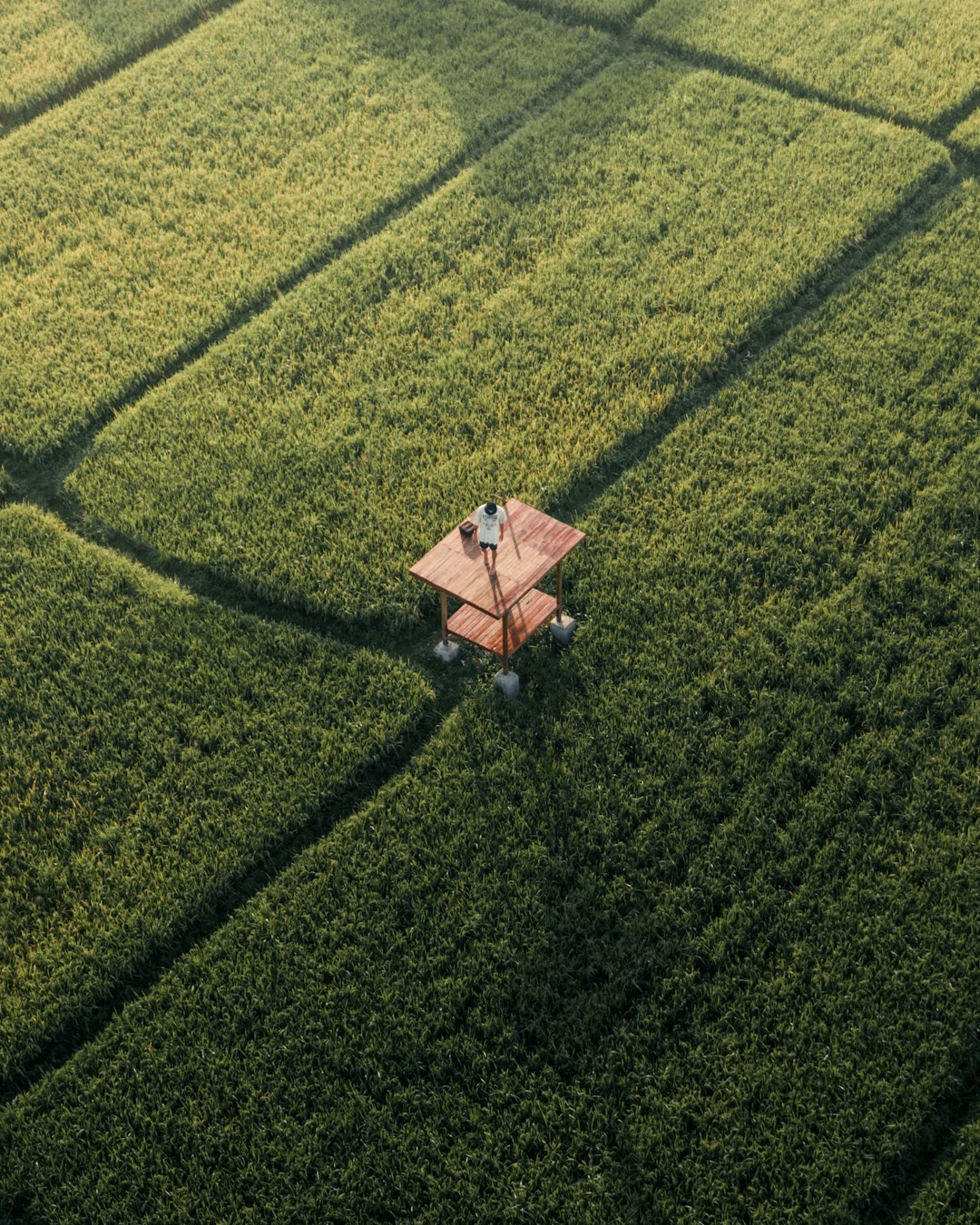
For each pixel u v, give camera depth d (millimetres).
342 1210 9477
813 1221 9266
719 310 17297
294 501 15094
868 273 17688
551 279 17828
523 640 12828
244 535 14750
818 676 12859
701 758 12250
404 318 17375
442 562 12680
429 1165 9695
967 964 10586
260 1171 9727
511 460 15383
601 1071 10164
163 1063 10359
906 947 10742
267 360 16922
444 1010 10562
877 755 12102
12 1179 9758
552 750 12328
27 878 11656
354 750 12445
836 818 11734
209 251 18875
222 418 16250
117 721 12891
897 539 14172
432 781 12188
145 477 15594
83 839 11984
